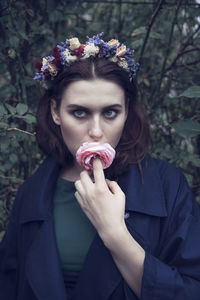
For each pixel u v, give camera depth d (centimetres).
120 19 168
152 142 157
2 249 128
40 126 123
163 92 162
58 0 153
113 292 98
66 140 104
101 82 94
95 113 97
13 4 145
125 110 105
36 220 112
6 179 159
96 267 100
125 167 110
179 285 89
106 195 92
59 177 120
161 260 98
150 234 101
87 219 109
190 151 163
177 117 159
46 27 156
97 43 98
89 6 174
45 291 102
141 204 103
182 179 112
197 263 94
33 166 163
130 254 90
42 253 106
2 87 142
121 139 114
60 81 100
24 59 156
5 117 126
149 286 89
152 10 157
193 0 162
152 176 110
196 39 155
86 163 96
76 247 108
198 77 153
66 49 101
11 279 126
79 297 100
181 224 99
